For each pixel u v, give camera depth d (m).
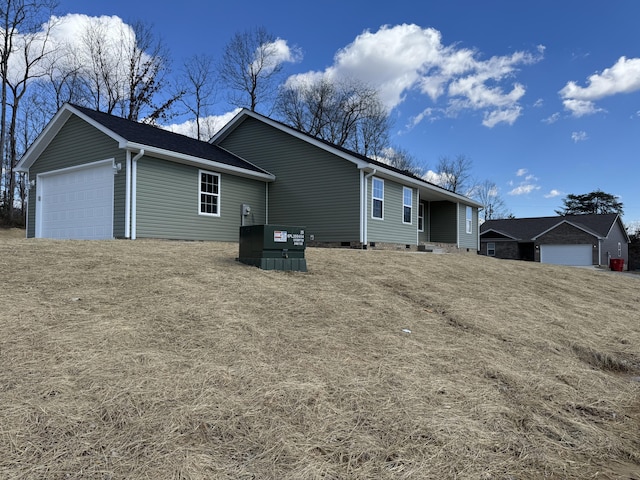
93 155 12.64
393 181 16.02
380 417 3.10
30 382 2.99
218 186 14.23
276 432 2.76
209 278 6.06
